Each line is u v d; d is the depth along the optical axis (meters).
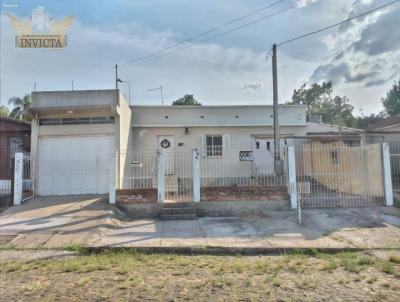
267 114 18.11
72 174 14.35
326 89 50.78
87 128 14.44
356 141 16.19
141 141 17.61
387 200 11.86
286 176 12.38
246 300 4.98
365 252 7.79
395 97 51.00
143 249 8.02
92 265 6.75
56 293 5.32
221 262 7.05
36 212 11.39
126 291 5.37
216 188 12.08
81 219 10.48
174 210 11.65
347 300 4.96
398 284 5.63
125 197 12.07
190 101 37.22
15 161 12.69
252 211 11.96
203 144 17.78
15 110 27.92
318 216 10.97
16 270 6.59
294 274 6.21
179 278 5.99
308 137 15.68
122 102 14.93
